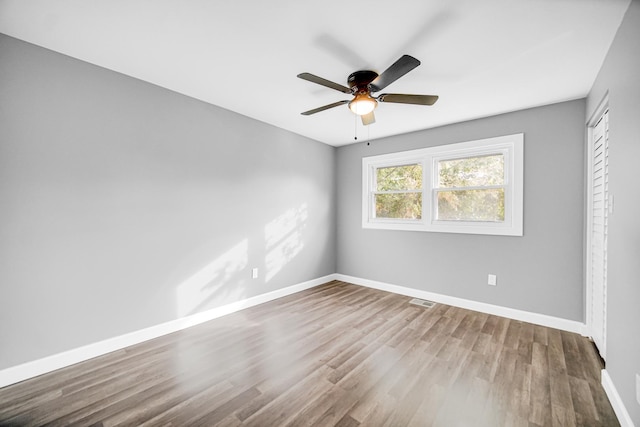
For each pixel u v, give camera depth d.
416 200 3.88
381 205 4.25
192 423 1.52
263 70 2.27
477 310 3.26
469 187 3.38
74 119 2.11
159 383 1.87
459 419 1.56
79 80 2.13
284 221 3.80
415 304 3.47
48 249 2.01
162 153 2.60
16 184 1.88
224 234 3.10
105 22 1.71
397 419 1.56
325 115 3.26
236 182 3.22
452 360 2.17
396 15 1.62
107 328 2.28
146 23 1.72
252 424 1.51
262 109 3.11
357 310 3.26
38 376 1.94
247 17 1.65
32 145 1.94
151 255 2.54
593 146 2.55
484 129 3.22
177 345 2.41
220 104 2.98
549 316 2.84
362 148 4.36
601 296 2.27
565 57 2.00
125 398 1.72
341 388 1.83
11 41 1.86
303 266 4.12
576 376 1.96
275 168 3.68
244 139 3.29
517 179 3.00
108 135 2.28
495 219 3.24
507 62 2.08
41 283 1.98
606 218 2.15
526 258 2.97
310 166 4.20
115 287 2.32
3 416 1.57
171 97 2.66
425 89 2.53
